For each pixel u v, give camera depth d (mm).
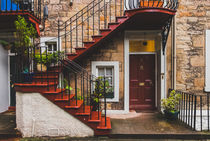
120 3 5031
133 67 5441
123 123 4191
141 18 4395
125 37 5035
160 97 5051
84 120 3547
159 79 5129
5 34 4914
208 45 5012
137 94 5453
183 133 3549
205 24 5016
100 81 4422
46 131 3570
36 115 3568
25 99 3568
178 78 5039
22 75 3781
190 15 5008
